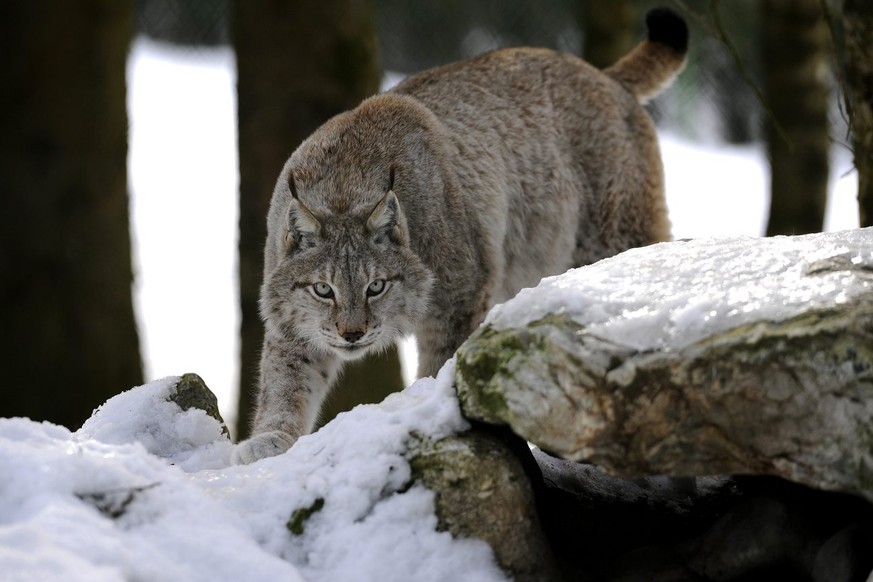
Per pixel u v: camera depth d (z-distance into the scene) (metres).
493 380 6.68
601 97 12.39
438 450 6.71
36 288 16.89
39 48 16.73
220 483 7.03
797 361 6.12
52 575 5.36
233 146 33.44
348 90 14.91
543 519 7.36
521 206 11.54
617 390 6.30
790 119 17.77
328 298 9.67
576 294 6.80
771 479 7.34
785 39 17.73
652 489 7.96
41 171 16.86
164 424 8.81
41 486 6.07
